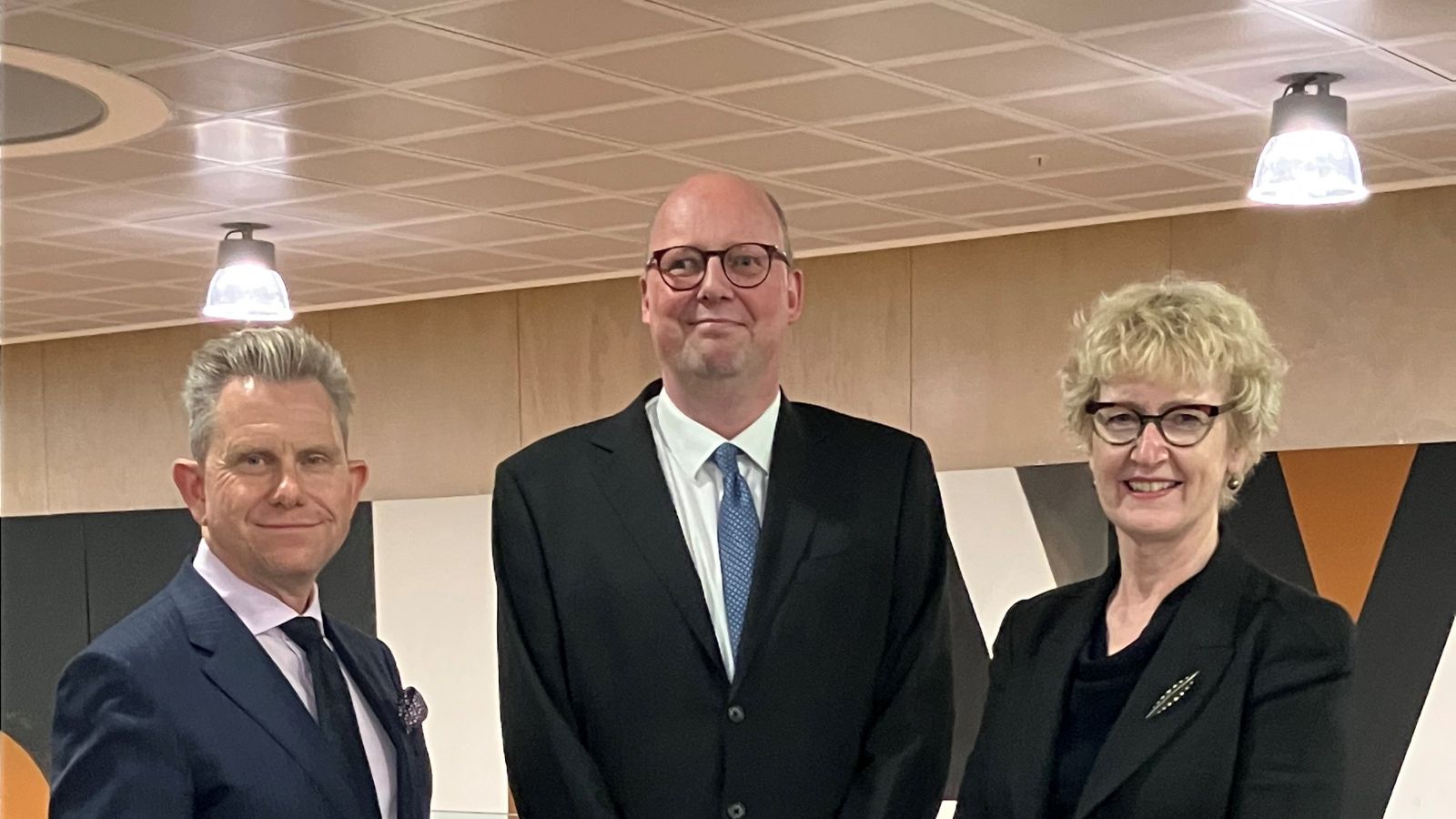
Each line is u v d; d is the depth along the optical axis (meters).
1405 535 5.48
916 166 5.21
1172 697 2.17
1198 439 2.19
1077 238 6.28
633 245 6.38
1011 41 4.00
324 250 6.40
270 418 2.39
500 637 2.57
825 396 6.81
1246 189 5.64
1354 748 5.48
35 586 7.92
